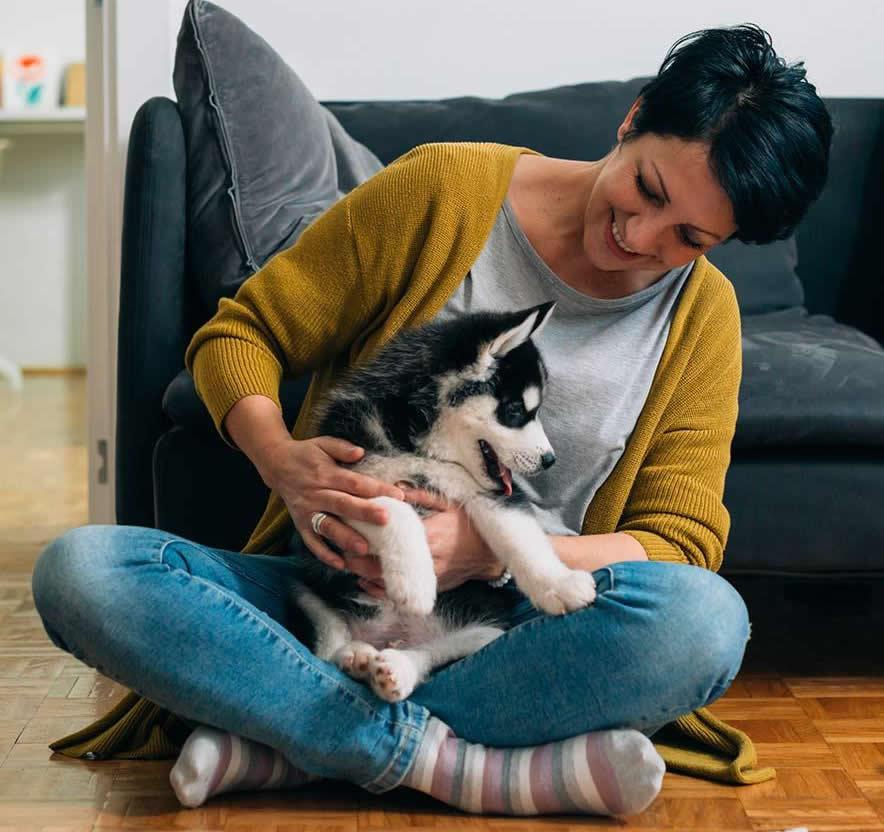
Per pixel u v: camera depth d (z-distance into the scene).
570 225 1.62
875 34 3.08
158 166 2.21
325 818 1.46
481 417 1.52
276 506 1.73
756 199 1.41
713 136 1.40
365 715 1.45
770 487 2.04
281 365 1.65
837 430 2.01
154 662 1.39
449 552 1.53
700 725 1.70
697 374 1.69
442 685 1.50
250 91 2.32
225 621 1.40
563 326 1.65
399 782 1.48
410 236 1.62
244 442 1.55
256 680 1.41
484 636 1.57
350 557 1.46
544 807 1.46
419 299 1.61
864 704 1.96
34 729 1.77
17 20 6.19
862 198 2.95
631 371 1.65
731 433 1.72
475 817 1.47
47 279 6.63
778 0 3.06
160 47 2.68
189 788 1.45
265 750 1.50
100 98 2.70
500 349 1.52
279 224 2.28
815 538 2.04
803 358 2.14
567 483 1.65
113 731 1.65
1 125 6.16
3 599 2.53
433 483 1.55
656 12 3.08
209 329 1.64
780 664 2.19
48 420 5.15
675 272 1.70
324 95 3.10
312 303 1.63
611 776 1.42
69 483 3.82
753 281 2.77
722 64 1.41
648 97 1.47
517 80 3.10
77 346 6.72
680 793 1.57
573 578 1.44
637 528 1.64
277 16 3.06
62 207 6.54
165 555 1.44
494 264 1.64
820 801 1.54
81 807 1.48
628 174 1.47
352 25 3.07
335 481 1.45
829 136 1.47
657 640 1.40
